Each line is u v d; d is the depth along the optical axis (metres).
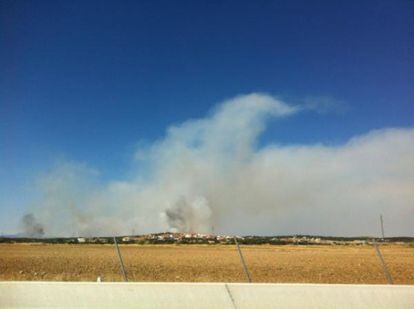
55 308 13.13
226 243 154.25
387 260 59.69
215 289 13.05
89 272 32.69
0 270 34.69
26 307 13.18
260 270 37.88
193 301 13.00
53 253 72.69
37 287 13.31
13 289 13.27
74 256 62.38
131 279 27.20
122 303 13.05
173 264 45.75
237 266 43.47
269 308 12.88
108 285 13.20
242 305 12.93
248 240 161.00
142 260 53.84
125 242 144.62
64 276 27.41
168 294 13.06
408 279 30.91
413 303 12.71
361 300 12.77
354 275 33.41
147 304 13.04
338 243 169.00
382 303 12.72
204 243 152.50
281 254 80.12
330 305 12.78
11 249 91.31
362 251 100.50
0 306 13.15
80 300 13.14
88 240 139.88
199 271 35.59
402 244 145.50
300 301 12.87
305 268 41.31
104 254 70.94
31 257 58.41
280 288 12.99
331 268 41.62
